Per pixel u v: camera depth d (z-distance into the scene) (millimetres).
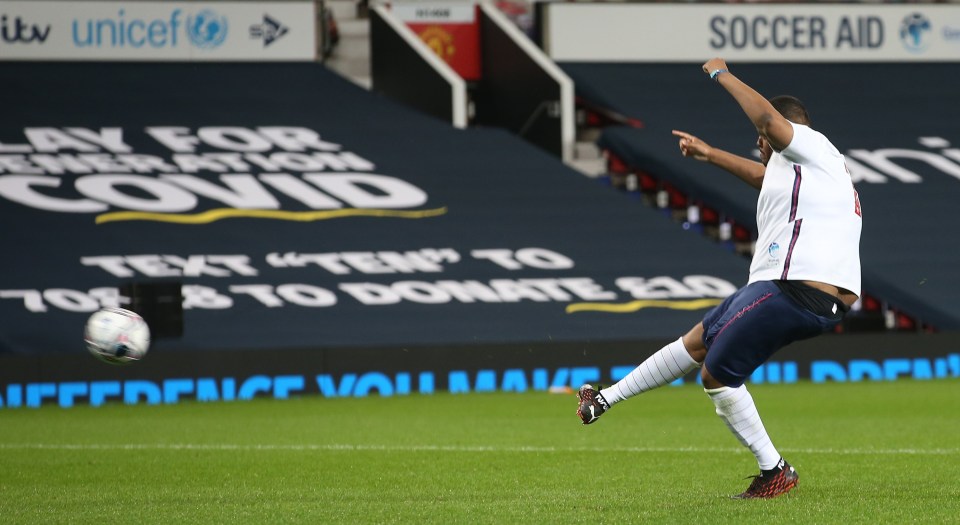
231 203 82125
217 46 97375
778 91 101250
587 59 102812
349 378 66750
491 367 68625
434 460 36781
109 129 88312
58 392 63156
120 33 95750
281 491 29609
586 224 84500
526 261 79812
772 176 24906
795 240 24422
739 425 25703
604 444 41219
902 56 106875
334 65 102688
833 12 105875
